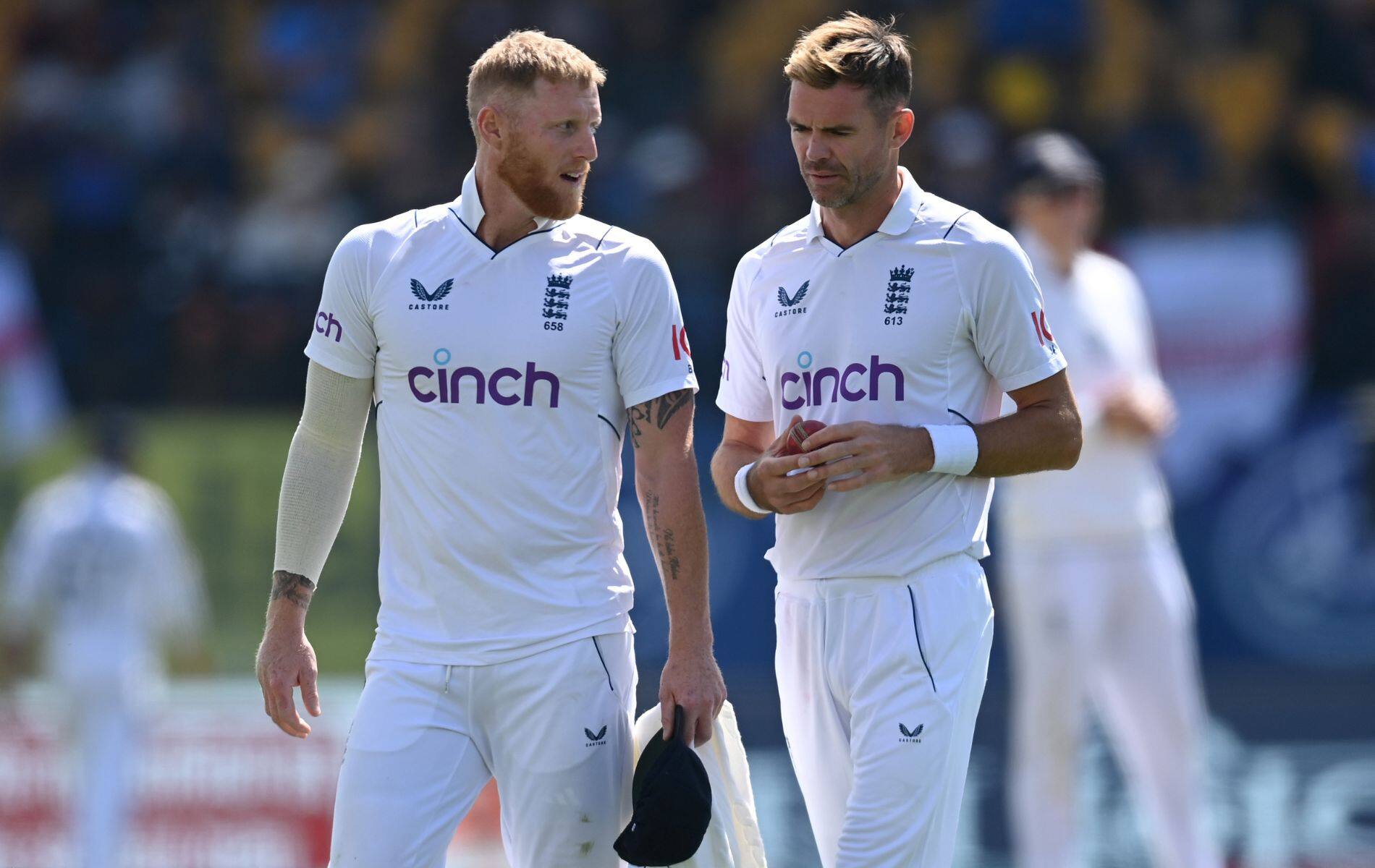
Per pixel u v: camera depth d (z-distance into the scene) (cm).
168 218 4044
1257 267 3177
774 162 4009
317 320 1404
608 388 1371
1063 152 2289
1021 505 2294
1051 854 2281
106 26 4459
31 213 4038
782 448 1396
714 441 3234
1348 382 3384
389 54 4466
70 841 2867
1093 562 2266
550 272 1355
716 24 4472
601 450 1370
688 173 3897
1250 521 3102
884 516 1412
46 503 2992
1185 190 3881
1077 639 2266
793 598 1465
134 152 4194
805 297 1438
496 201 1359
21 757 2888
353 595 2962
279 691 1394
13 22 4441
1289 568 3083
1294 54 4400
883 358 1404
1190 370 3161
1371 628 3062
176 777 2888
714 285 3653
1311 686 3019
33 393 3325
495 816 2758
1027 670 2309
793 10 4462
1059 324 2266
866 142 1361
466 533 1346
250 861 2864
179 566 2958
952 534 1421
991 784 2875
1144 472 2295
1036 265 2284
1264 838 2922
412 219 1393
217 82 4428
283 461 3144
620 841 1309
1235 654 3064
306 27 4488
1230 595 3081
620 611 1380
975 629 1426
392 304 1360
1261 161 4078
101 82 4369
